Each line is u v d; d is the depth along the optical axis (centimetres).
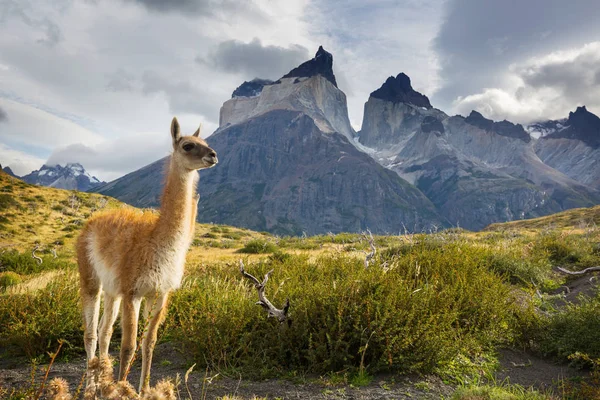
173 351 823
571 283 1419
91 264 610
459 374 712
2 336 881
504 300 965
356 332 728
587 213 6291
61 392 345
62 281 1045
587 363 764
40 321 843
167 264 544
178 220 552
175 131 575
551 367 790
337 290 819
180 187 560
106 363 362
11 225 3716
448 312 834
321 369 707
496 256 1520
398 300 788
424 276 1114
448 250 1397
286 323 755
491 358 798
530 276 1396
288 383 666
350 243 3078
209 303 900
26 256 2230
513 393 632
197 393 620
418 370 705
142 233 550
